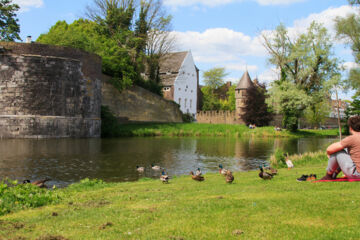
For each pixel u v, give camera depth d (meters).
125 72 47.12
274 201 7.17
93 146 28.03
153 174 17.50
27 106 29.72
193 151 29.03
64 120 31.61
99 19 54.34
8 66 29.30
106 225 6.11
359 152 8.34
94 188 12.02
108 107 43.22
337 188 7.92
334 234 4.94
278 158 19.77
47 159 20.11
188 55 85.19
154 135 47.28
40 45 30.39
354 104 48.25
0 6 42.47
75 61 32.44
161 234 5.33
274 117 73.06
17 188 9.66
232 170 19.44
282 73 53.50
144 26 54.94
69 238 5.44
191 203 7.64
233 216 6.19
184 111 84.19
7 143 25.94
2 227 6.25
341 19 35.06
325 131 62.12
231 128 58.34
